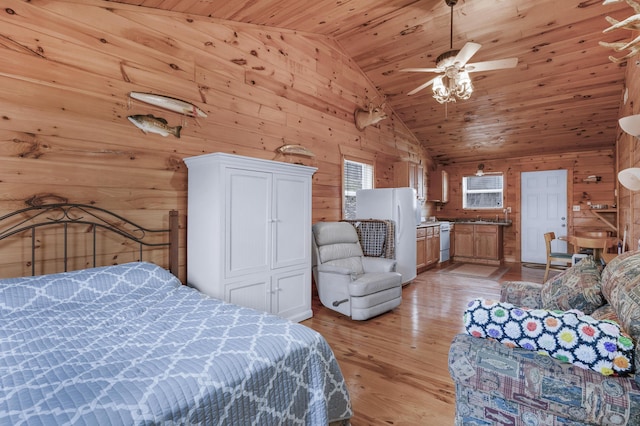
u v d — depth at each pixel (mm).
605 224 5883
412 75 4984
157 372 1153
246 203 2793
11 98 2080
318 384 1494
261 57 3621
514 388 1115
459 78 3105
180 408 1047
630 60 3590
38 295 1842
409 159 6520
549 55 4129
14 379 1083
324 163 4469
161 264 2793
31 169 2154
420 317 3467
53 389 1027
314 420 1455
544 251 6535
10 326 1545
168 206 2838
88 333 1498
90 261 2416
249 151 3484
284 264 3139
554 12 3541
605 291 1527
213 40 3168
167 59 2820
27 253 2158
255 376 1271
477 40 4055
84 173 2379
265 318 1729
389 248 4289
